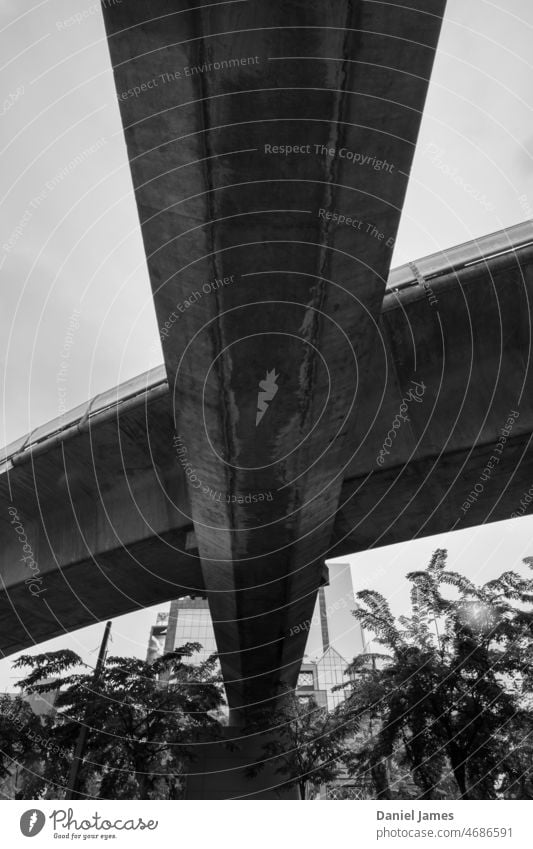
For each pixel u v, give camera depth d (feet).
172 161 22.90
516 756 51.62
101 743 67.00
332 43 19.42
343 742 67.82
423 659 53.67
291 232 25.29
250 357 31.24
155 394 48.93
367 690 57.82
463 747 51.55
